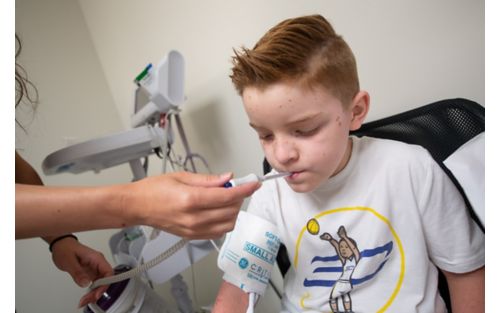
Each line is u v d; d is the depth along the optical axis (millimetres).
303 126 416
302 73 403
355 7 630
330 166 449
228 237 573
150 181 383
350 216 529
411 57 594
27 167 690
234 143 993
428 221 492
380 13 605
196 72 1025
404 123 552
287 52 409
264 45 441
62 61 1329
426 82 590
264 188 650
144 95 878
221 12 873
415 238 502
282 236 611
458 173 450
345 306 527
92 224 396
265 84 405
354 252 528
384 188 510
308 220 573
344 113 448
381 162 521
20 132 1146
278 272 996
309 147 425
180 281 958
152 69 799
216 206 357
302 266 593
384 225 506
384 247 510
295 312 593
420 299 494
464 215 475
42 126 1218
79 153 645
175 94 781
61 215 378
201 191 347
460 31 536
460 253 480
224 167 1066
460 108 476
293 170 446
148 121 853
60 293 1160
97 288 623
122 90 1412
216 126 1026
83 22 1440
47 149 1226
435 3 547
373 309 507
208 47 951
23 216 378
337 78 431
